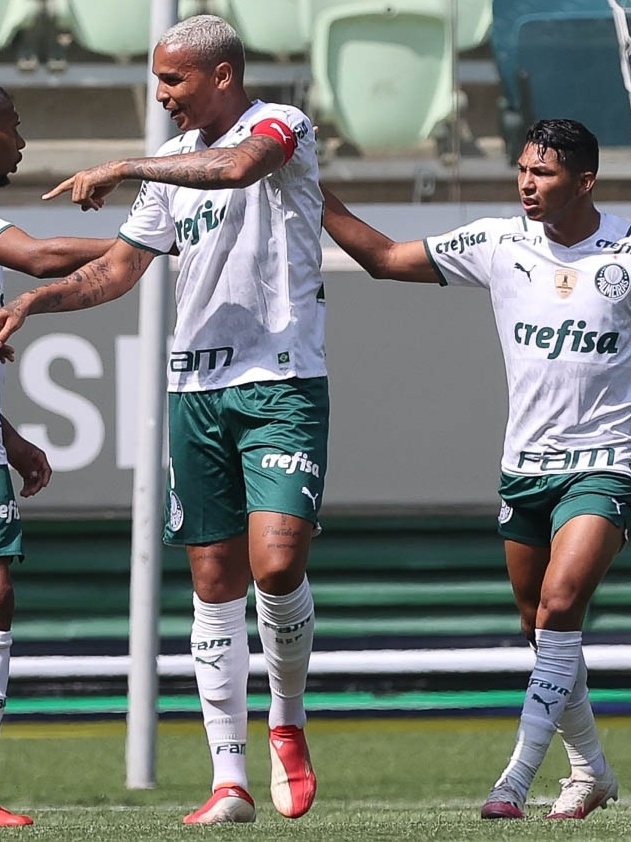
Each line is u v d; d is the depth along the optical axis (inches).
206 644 552.1
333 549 977.5
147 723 780.6
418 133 1048.2
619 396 565.3
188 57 522.6
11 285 956.6
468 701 971.3
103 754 890.7
